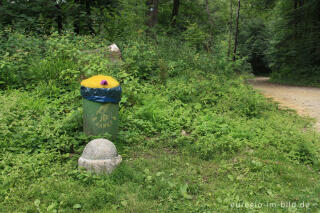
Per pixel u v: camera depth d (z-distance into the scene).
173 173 4.64
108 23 13.48
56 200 3.70
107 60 8.74
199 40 14.80
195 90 9.02
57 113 6.35
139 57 9.80
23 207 3.57
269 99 11.45
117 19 13.74
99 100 5.29
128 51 9.84
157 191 4.06
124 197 3.90
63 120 5.91
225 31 18.84
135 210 3.62
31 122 5.74
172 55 11.52
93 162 4.38
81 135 5.39
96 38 11.12
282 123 7.75
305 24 25.66
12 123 5.59
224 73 11.75
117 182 4.26
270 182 4.56
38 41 9.05
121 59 9.64
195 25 15.67
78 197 3.77
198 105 8.26
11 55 8.42
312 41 24.25
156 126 6.61
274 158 5.49
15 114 6.11
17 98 6.80
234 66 12.74
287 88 18.39
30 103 6.68
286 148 5.99
